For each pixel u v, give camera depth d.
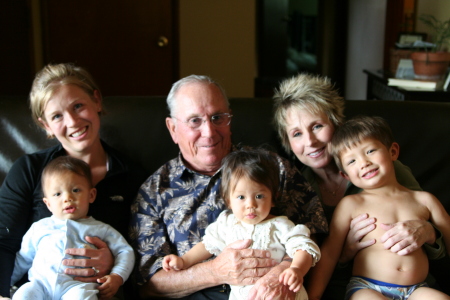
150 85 4.65
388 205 1.64
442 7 3.29
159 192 1.81
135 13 4.48
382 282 1.56
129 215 1.87
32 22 4.30
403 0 3.67
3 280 1.63
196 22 4.63
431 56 2.88
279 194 1.71
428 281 1.68
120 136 2.06
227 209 1.72
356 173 1.63
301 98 1.81
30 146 2.04
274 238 1.56
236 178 1.54
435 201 1.64
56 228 1.63
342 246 1.70
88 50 4.48
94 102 1.86
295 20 8.43
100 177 1.90
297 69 7.06
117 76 4.57
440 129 1.97
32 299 1.49
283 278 1.42
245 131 2.04
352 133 1.63
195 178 1.81
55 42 4.41
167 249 1.73
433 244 1.61
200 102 1.73
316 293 1.61
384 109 2.02
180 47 4.64
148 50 4.57
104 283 1.55
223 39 4.71
